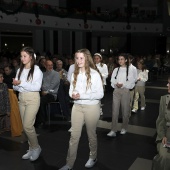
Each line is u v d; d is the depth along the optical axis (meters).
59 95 5.28
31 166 3.29
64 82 5.66
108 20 19.27
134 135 4.55
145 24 20.91
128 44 22.45
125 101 4.40
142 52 26.55
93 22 18.62
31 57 3.25
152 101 7.82
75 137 2.98
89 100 2.91
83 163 3.39
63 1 20.41
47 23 15.63
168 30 21.28
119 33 21.98
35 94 3.25
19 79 3.29
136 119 5.67
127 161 3.47
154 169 2.33
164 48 25.53
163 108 2.36
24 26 14.85
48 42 19.77
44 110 5.08
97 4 23.97
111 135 4.44
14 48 25.80
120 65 4.43
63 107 5.36
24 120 3.26
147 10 23.55
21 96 3.27
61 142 4.16
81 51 2.91
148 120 5.59
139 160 3.49
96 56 5.43
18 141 4.18
